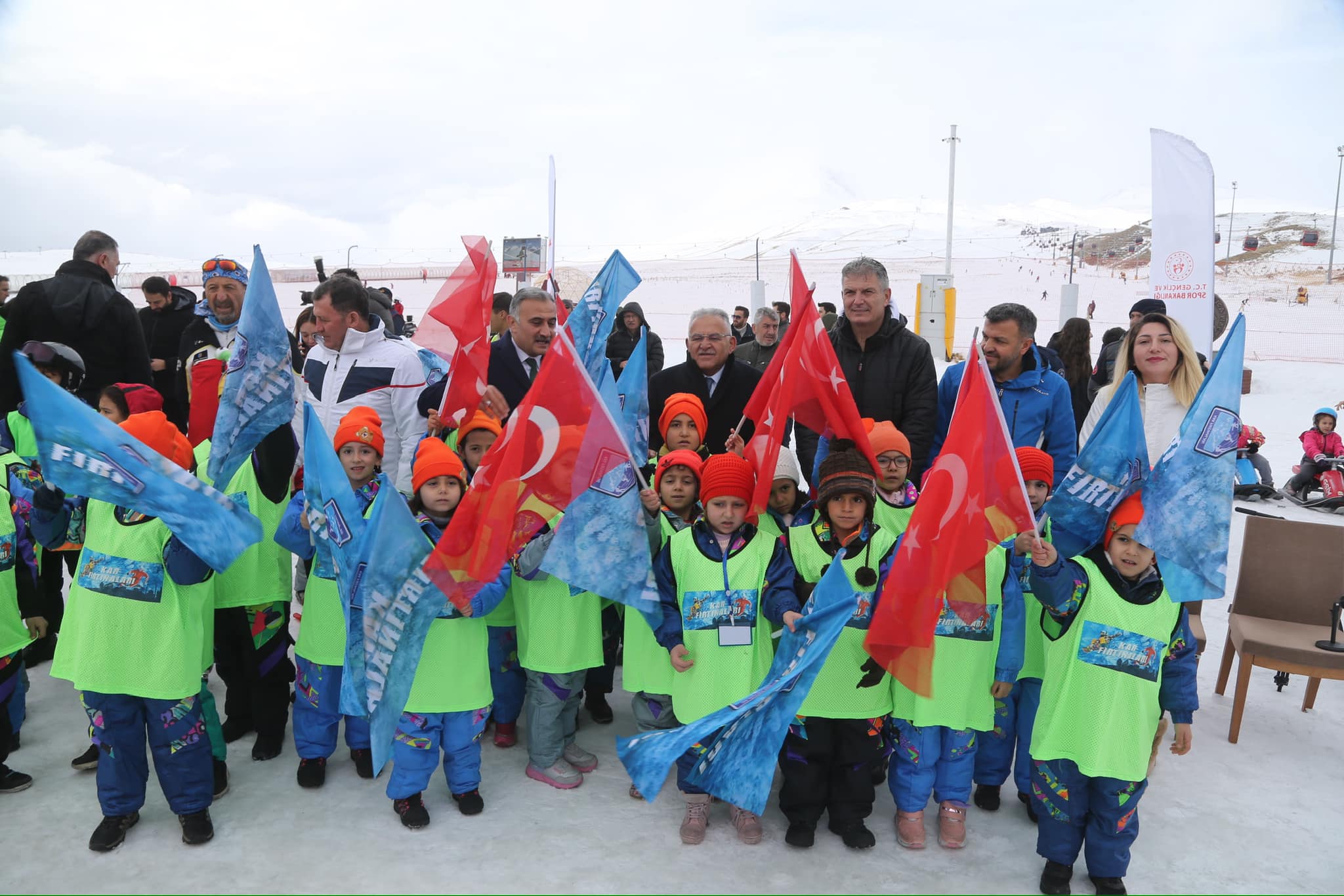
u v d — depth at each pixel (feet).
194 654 11.28
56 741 14.25
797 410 14.19
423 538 11.78
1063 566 10.55
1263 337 105.81
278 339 13.57
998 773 12.87
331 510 11.62
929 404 15.51
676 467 13.25
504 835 11.82
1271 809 12.90
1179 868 11.43
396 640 11.44
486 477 11.77
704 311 16.56
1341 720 15.94
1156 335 13.94
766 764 10.82
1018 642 11.62
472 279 15.24
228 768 13.53
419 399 15.94
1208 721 15.85
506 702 14.26
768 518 13.70
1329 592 16.01
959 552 11.05
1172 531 10.83
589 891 10.68
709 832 12.01
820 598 11.16
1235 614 16.60
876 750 11.96
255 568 13.56
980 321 136.77
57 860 11.06
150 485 10.87
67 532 11.74
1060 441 15.37
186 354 21.31
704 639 11.84
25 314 19.13
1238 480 37.78
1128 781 10.43
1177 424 13.92
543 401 12.09
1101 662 10.55
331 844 11.51
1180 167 23.94
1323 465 36.09
